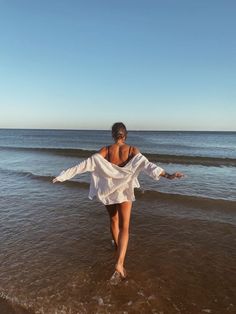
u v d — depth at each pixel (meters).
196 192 8.61
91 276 3.79
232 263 4.21
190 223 5.89
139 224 5.82
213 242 4.95
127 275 3.83
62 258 4.31
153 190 8.68
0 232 5.38
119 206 3.58
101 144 40.69
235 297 3.39
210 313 3.10
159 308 3.17
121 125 3.71
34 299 3.31
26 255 4.42
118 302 3.27
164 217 6.27
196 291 3.50
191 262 4.23
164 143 44.47
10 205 7.21
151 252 4.54
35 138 62.75
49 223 5.86
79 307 3.17
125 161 3.58
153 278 3.77
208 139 62.97
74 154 22.02
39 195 8.23
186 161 17.39
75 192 8.57
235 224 5.82
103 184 3.56
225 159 18.52
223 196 8.12
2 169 13.27
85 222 5.91
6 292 3.45
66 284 3.61
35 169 13.38
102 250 4.57
